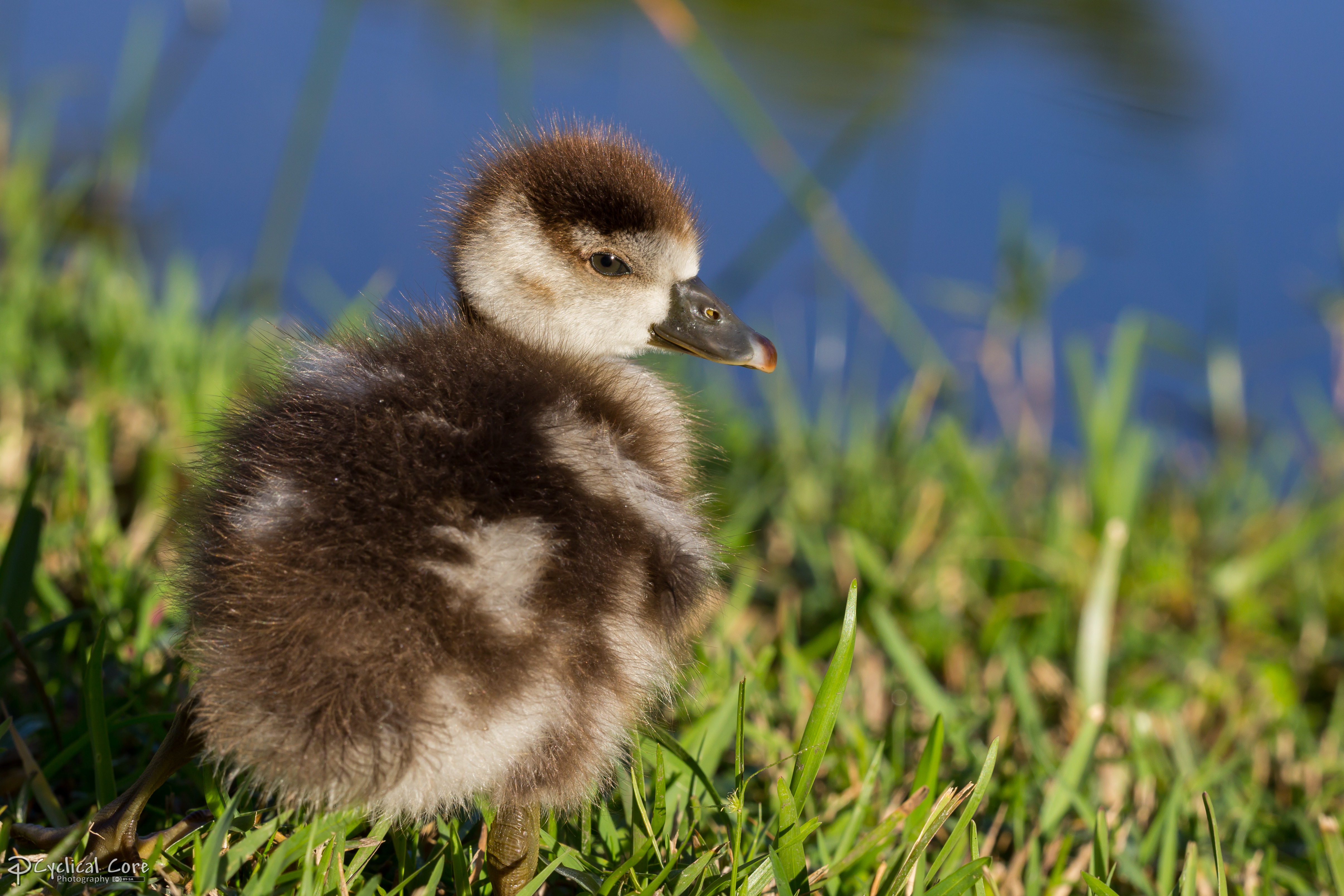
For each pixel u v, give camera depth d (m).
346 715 4.81
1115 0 20.25
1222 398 12.86
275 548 5.07
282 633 4.90
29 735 6.38
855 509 10.60
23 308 10.79
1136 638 9.47
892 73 18.27
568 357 6.29
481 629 4.93
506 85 17.28
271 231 12.50
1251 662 9.48
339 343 6.34
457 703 4.91
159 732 6.36
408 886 5.58
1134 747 7.55
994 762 5.70
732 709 6.69
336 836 5.30
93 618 7.12
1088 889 6.20
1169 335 13.38
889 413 12.90
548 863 5.65
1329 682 9.59
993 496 10.99
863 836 6.36
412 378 5.69
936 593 9.41
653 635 5.60
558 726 5.20
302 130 12.46
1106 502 10.30
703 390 12.35
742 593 8.46
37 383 10.12
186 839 5.44
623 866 5.31
